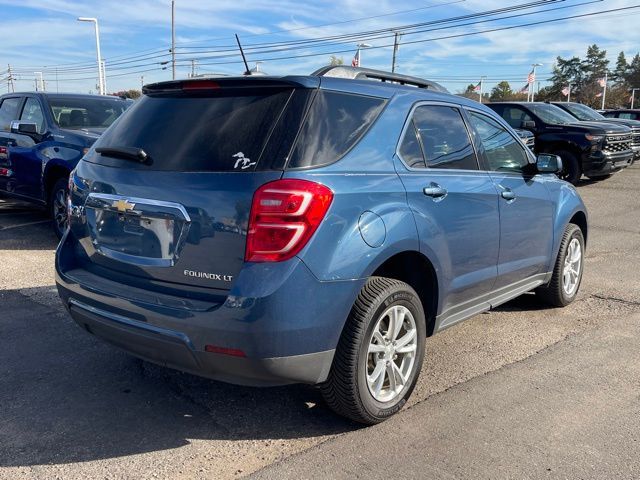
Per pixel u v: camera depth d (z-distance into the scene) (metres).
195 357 2.90
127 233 3.25
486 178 4.22
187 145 3.15
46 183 7.76
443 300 3.78
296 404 3.64
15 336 4.57
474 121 4.35
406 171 3.49
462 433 3.29
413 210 3.40
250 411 3.54
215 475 2.89
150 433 3.26
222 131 3.09
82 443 3.14
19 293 5.61
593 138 13.52
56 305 5.30
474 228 3.97
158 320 2.95
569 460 3.04
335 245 2.93
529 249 4.80
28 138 8.02
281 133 2.96
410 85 4.12
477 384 3.92
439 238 3.59
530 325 5.13
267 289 2.75
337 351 3.11
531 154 5.04
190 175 3.02
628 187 14.58
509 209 4.40
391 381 3.43
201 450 3.11
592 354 4.46
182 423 3.38
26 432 3.23
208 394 3.75
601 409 3.59
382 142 3.40
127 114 3.64
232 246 2.85
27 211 10.12
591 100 94.25
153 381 3.90
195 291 2.97
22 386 3.77
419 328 3.55
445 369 4.17
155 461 2.99
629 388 3.88
